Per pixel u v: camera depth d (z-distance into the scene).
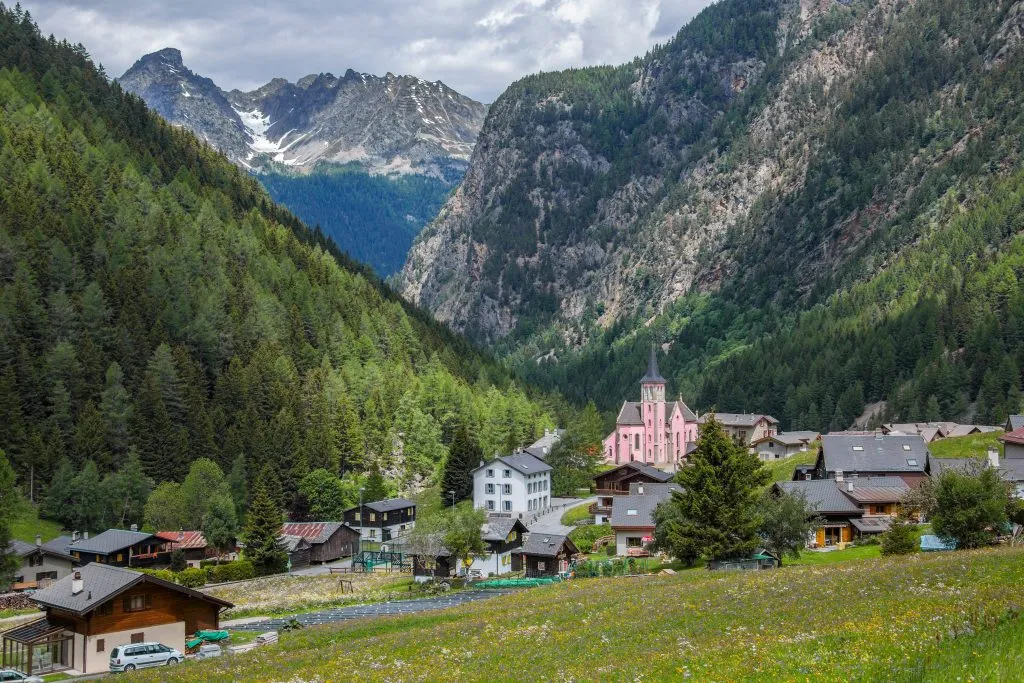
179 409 187.88
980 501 87.69
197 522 155.88
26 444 161.12
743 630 48.31
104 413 174.62
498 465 180.75
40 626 74.56
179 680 52.31
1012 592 45.81
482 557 126.00
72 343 190.12
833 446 144.75
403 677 45.75
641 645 48.06
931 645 37.00
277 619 94.75
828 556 105.75
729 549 94.69
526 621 60.94
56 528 153.25
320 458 193.62
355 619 78.88
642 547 125.62
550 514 175.38
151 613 74.12
